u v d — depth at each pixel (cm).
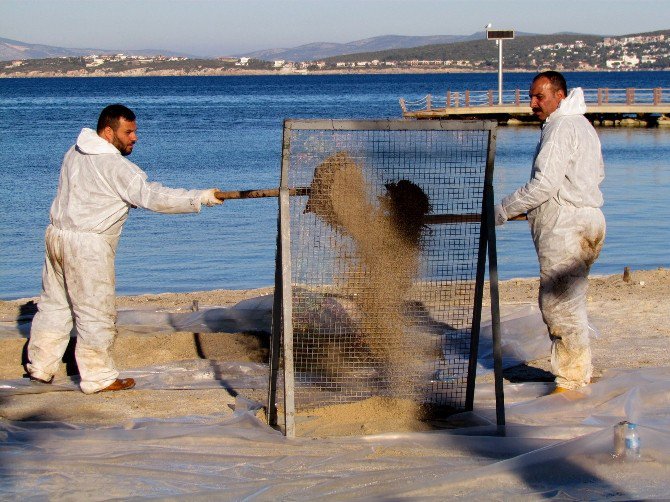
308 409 614
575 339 626
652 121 4850
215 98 11431
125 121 664
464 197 620
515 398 649
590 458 484
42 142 4316
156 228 1878
